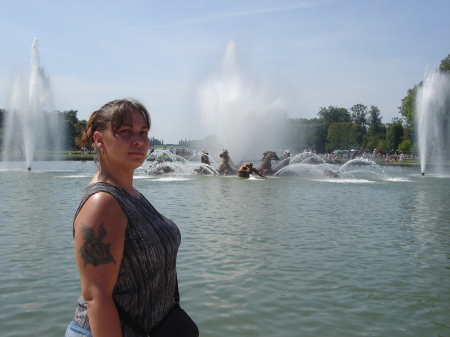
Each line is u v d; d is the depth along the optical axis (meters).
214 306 6.44
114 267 2.55
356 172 44.28
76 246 2.55
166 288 2.82
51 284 7.27
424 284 7.55
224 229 11.92
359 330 5.69
